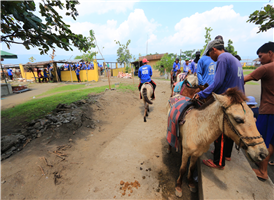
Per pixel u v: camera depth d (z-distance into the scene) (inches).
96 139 170.7
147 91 215.9
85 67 634.2
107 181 112.2
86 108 227.9
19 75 906.7
